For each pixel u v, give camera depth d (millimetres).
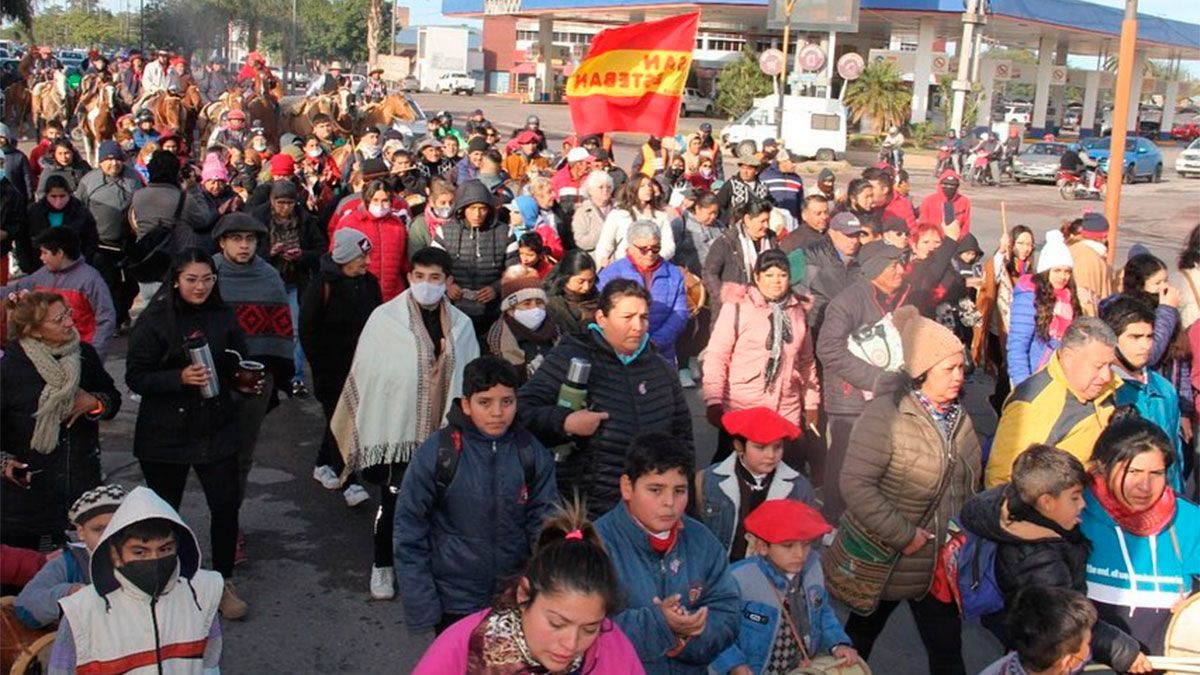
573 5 57406
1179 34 60688
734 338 6816
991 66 56000
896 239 8547
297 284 9773
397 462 6125
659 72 10359
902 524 4652
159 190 10344
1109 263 10078
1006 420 5207
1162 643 4352
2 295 7168
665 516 3795
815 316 8195
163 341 5746
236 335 5953
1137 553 4359
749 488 4832
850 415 6742
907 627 6320
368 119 22344
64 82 29094
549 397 5113
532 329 6906
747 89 55156
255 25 65562
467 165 13406
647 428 5078
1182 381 6945
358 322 7426
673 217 11211
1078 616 3762
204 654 3990
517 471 4516
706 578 3938
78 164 14492
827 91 43000
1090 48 63625
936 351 4676
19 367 5199
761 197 13531
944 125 54750
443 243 8641
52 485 5324
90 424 5500
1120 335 5457
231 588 6074
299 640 5844
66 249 7332
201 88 32500
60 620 3924
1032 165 39000
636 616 3727
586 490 5055
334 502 7770
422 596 4398
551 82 72938
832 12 42219
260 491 7922
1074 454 5031
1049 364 5195
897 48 66375
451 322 6324
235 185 13289
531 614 2840
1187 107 91875
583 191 11188
